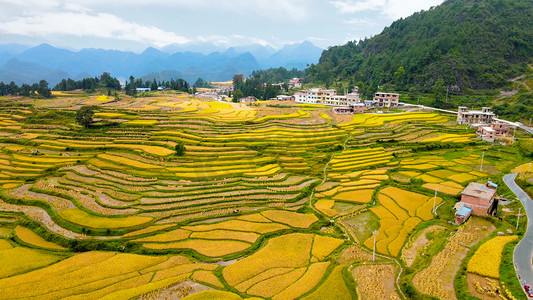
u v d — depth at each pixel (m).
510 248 44.56
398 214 59.31
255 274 42.22
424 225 54.88
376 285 39.81
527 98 120.75
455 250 46.25
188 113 124.50
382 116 126.75
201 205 62.41
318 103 161.00
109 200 63.78
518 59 150.50
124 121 111.06
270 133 102.50
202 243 50.06
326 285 39.41
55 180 73.62
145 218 57.09
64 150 91.56
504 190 65.00
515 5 169.62
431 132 108.12
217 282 40.28
